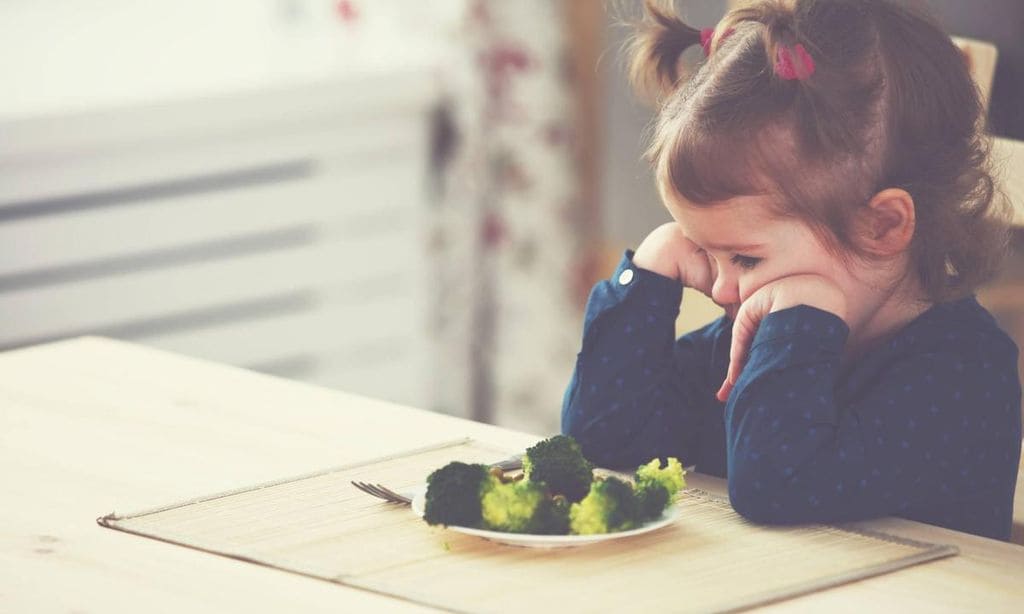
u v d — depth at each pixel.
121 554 1.68
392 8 4.05
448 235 4.03
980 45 2.12
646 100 2.08
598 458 1.95
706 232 1.84
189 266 3.68
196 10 4.11
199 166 3.63
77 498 1.79
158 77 3.69
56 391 2.05
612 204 3.97
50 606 1.60
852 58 1.82
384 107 3.86
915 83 1.83
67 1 3.89
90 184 3.46
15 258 3.39
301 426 1.95
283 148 3.76
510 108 3.87
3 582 1.63
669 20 1.97
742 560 1.67
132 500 1.78
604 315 1.96
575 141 3.89
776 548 1.70
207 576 1.64
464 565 1.65
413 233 4.07
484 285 4.04
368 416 1.98
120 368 2.12
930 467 1.81
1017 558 1.69
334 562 1.65
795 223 1.82
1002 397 1.84
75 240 3.47
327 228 3.91
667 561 1.66
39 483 1.82
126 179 3.52
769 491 1.76
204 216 3.68
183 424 1.96
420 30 3.99
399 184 4.00
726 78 1.83
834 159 1.80
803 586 1.62
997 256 1.92
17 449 1.89
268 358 3.89
